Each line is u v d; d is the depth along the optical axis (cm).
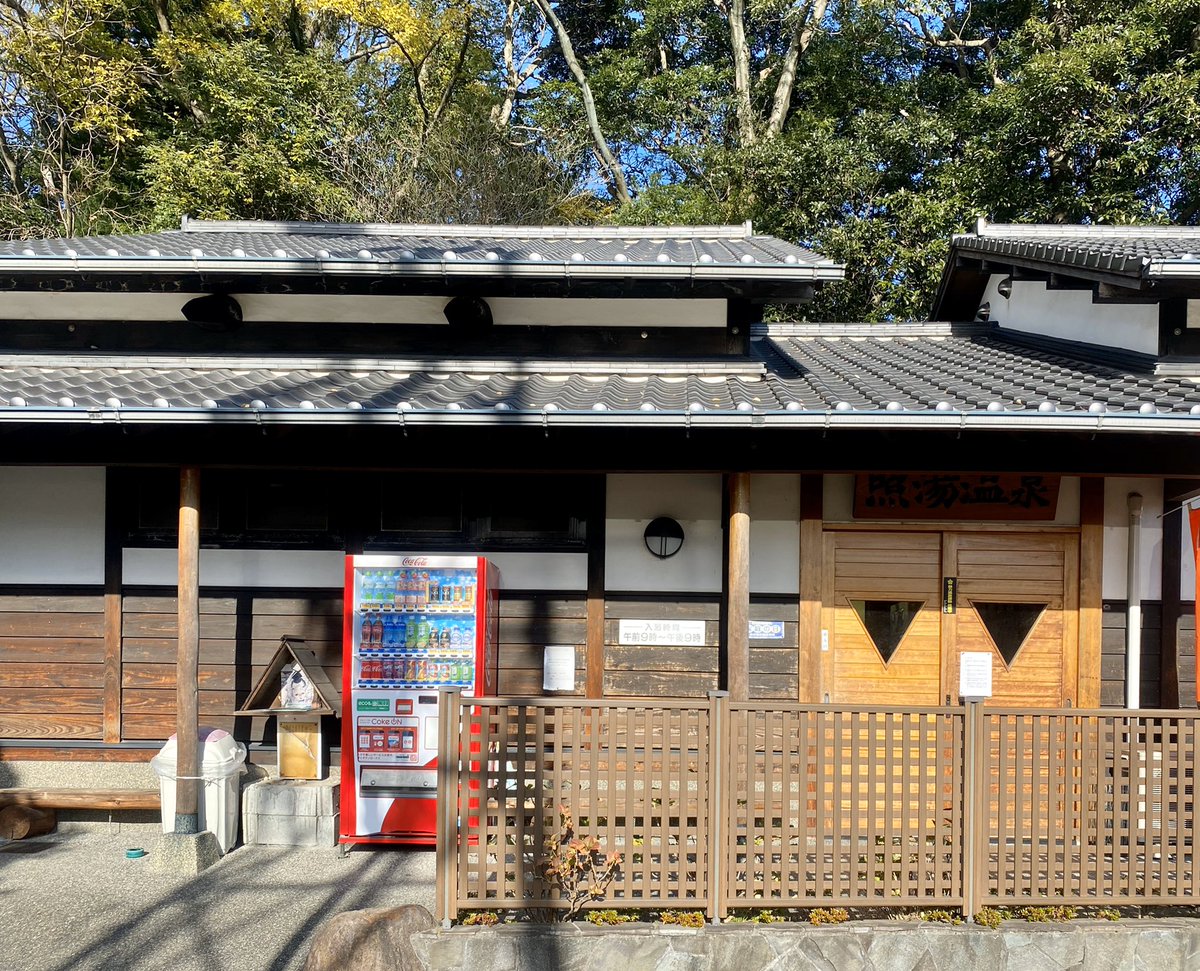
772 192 1686
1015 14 1867
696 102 2011
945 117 1711
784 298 688
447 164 1772
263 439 606
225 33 1934
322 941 452
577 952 462
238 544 689
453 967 458
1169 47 1484
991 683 672
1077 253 666
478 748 507
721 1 2106
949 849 485
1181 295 628
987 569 676
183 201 1597
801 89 2008
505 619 681
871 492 666
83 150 1653
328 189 1672
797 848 482
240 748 651
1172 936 472
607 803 480
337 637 688
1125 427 533
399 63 2022
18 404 557
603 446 604
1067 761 482
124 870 581
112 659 684
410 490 689
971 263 928
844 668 677
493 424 556
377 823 613
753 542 678
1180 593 666
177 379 659
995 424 535
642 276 651
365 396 601
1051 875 479
